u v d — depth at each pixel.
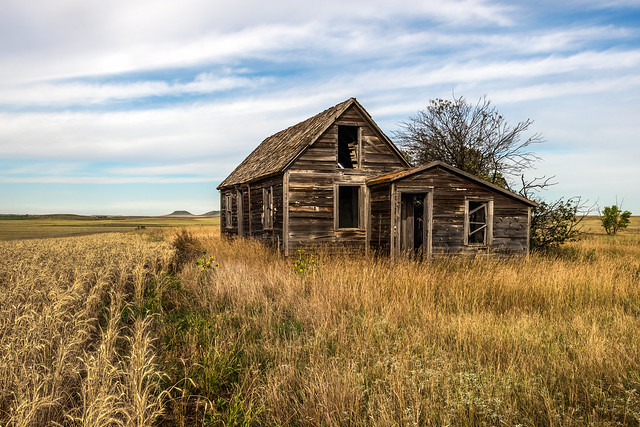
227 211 25.69
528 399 4.45
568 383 4.84
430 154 22.75
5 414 3.94
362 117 17.34
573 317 7.88
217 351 5.77
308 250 16.28
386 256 15.09
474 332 6.46
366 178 17.22
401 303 8.45
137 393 3.81
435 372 4.89
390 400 4.33
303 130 19.31
